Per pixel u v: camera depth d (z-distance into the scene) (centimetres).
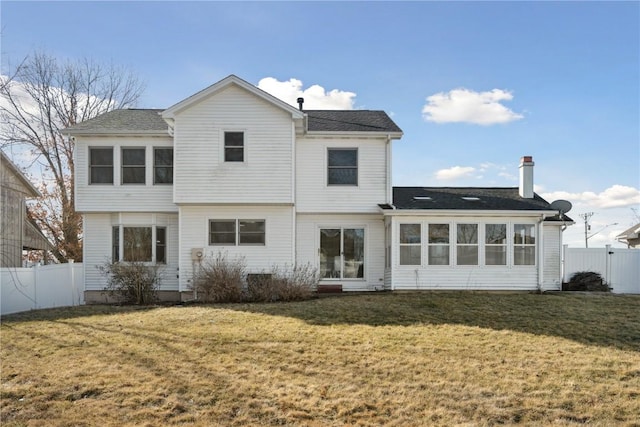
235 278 1534
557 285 1744
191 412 623
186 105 1606
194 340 952
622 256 1856
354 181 1748
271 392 686
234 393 682
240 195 1612
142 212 1727
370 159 1747
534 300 1426
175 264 1727
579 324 1111
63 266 1672
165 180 1734
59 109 2853
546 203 1753
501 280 1638
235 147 1623
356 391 694
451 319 1155
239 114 1622
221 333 1010
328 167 1747
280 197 1614
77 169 1717
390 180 1738
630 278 1850
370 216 1766
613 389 705
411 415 620
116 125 1744
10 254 1983
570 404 653
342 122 1845
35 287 1511
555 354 877
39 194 2256
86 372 760
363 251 1766
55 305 1612
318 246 1756
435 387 711
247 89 1608
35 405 641
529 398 672
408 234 1652
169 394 676
